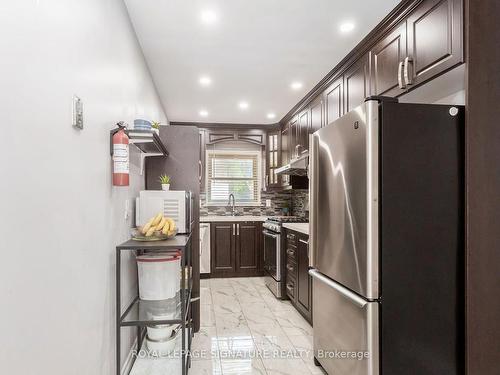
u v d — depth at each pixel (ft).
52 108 3.37
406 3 6.37
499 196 5.24
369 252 5.15
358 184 5.46
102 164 5.02
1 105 2.56
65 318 3.64
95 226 4.68
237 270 16.03
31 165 2.97
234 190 18.08
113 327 5.48
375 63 7.63
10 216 2.66
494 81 5.22
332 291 6.51
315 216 7.34
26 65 2.90
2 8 2.57
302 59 9.28
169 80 10.93
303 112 13.07
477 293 5.15
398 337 5.14
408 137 5.22
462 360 5.27
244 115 15.71
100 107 4.96
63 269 3.60
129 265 6.75
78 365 4.00
